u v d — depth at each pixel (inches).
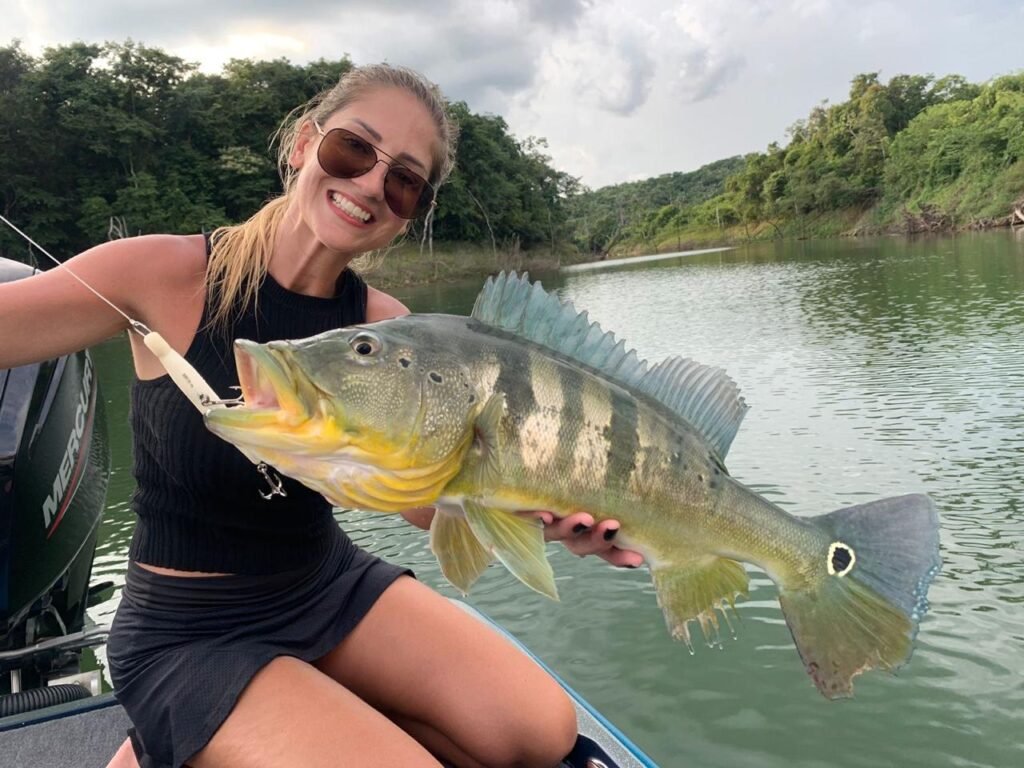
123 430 132.0
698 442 31.2
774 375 147.3
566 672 56.0
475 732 28.5
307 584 29.6
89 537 43.1
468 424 25.8
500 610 64.9
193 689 25.0
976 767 44.6
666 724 49.6
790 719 49.8
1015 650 54.1
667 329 230.8
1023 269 289.4
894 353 156.3
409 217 29.4
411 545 79.3
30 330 25.3
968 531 70.9
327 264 28.7
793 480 87.3
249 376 23.5
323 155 26.9
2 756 31.2
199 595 27.4
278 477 26.8
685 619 31.0
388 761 23.0
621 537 29.5
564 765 30.3
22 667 38.1
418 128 28.7
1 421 35.2
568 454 27.3
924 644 55.9
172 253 27.1
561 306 30.0
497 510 26.7
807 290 305.3
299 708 24.2
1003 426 99.5
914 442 97.0
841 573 31.5
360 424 23.7
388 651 29.7
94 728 33.0
